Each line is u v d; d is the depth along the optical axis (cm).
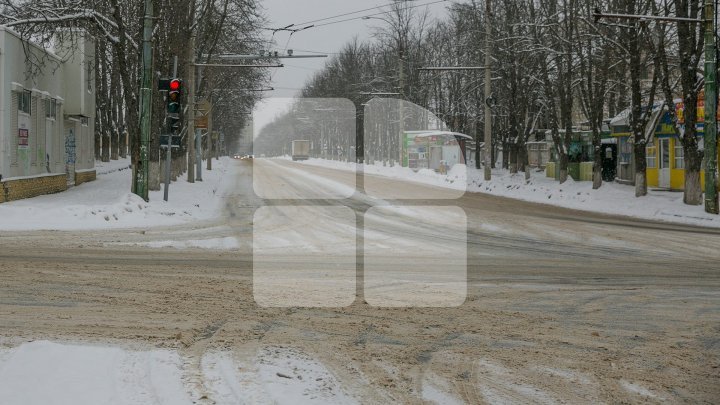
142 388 528
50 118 2995
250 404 505
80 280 1037
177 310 838
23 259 1247
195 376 567
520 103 4719
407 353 669
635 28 2659
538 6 4222
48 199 2603
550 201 3147
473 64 5250
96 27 2573
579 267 1296
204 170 4741
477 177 4400
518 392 561
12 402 479
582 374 614
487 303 927
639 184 2884
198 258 1327
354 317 819
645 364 651
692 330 793
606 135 4194
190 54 3469
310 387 554
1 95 2398
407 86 4378
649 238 1800
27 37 2502
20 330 714
